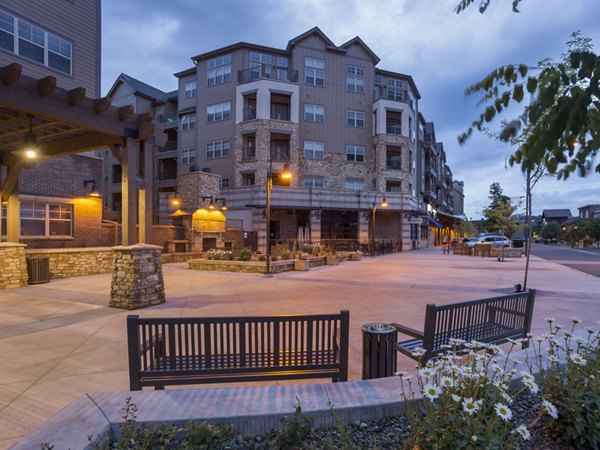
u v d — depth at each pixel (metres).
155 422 2.43
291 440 2.27
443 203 59.22
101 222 17.55
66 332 6.20
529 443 2.47
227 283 12.30
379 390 2.93
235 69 30.94
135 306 8.18
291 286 11.58
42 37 15.05
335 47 32.44
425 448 2.13
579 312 7.72
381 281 12.72
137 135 9.34
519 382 3.12
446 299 9.27
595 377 2.60
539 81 1.87
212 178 25.75
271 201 27.89
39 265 11.95
